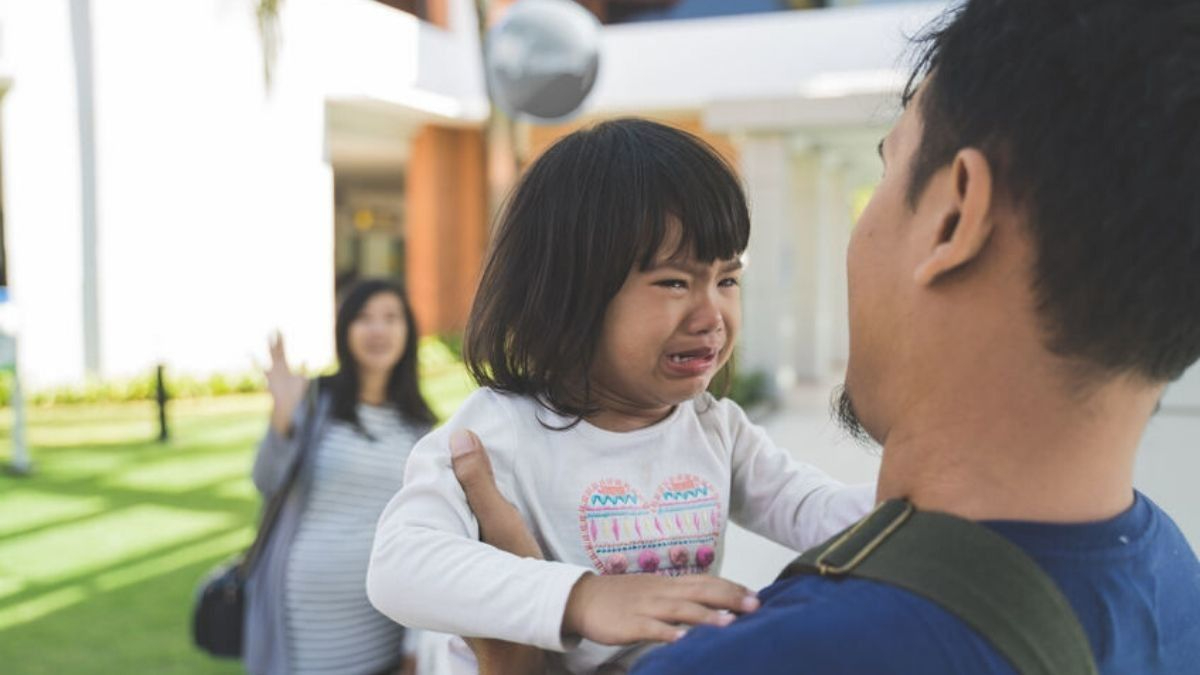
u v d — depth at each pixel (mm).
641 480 1228
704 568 1236
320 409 3039
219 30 12773
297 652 2961
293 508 3016
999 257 743
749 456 1387
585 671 1137
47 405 10922
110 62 11766
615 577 958
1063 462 762
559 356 1174
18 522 6227
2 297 9047
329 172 14383
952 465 787
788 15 14648
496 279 1232
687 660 732
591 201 1147
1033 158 712
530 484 1185
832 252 16391
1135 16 696
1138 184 692
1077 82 702
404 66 14969
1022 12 739
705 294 1164
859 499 1276
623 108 15531
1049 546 746
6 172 11086
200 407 11109
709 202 1144
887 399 848
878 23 14133
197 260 12695
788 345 11828
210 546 5727
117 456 8305
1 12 11031
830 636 699
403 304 3115
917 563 730
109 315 11836
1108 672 751
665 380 1167
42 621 4562
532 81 5660
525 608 962
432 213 16594
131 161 11992
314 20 13695
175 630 4465
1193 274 704
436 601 1016
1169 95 685
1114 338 721
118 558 5500
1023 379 754
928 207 797
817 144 13148
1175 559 850
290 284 13953
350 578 2959
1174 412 7574
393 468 3021
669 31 15266
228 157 13008
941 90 786
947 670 681
